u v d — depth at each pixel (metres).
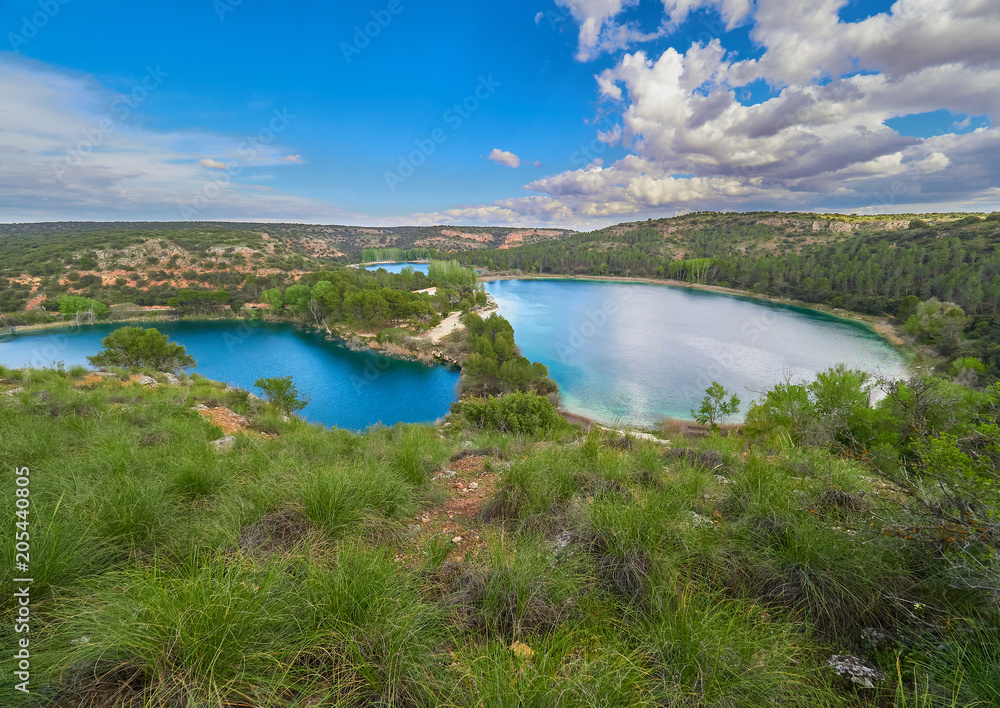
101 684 2.03
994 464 3.08
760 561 3.32
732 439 8.83
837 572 3.04
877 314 110.69
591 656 2.44
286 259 164.12
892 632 2.76
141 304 118.69
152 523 3.55
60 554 2.71
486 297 133.00
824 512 3.90
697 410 51.25
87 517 3.35
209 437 9.55
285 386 29.08
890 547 3.15
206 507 4.30
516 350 74.56
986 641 2.36
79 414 10.12
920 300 100.56
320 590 2.60
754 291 160.00
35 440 5.94
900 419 5.83
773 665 2.36
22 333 95.62
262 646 2.25
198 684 1.99
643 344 88.00
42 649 2.13
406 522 4.54
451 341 82.75
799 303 137.50
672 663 2.37
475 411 17.81
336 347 90.25
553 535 4.07
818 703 2.29
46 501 3.60
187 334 102.06
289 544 3.55
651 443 7.71
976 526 2.79
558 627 2.71
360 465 5.78
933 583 2.91
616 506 3.91
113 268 132.62
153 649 2.09
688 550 3.31
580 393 58.38
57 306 107.62
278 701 2.04
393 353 83.69
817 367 69.94
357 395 61.41
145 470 4.99
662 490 4.69
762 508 3.93
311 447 7.86
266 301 128.00
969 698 2.18
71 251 136.12
